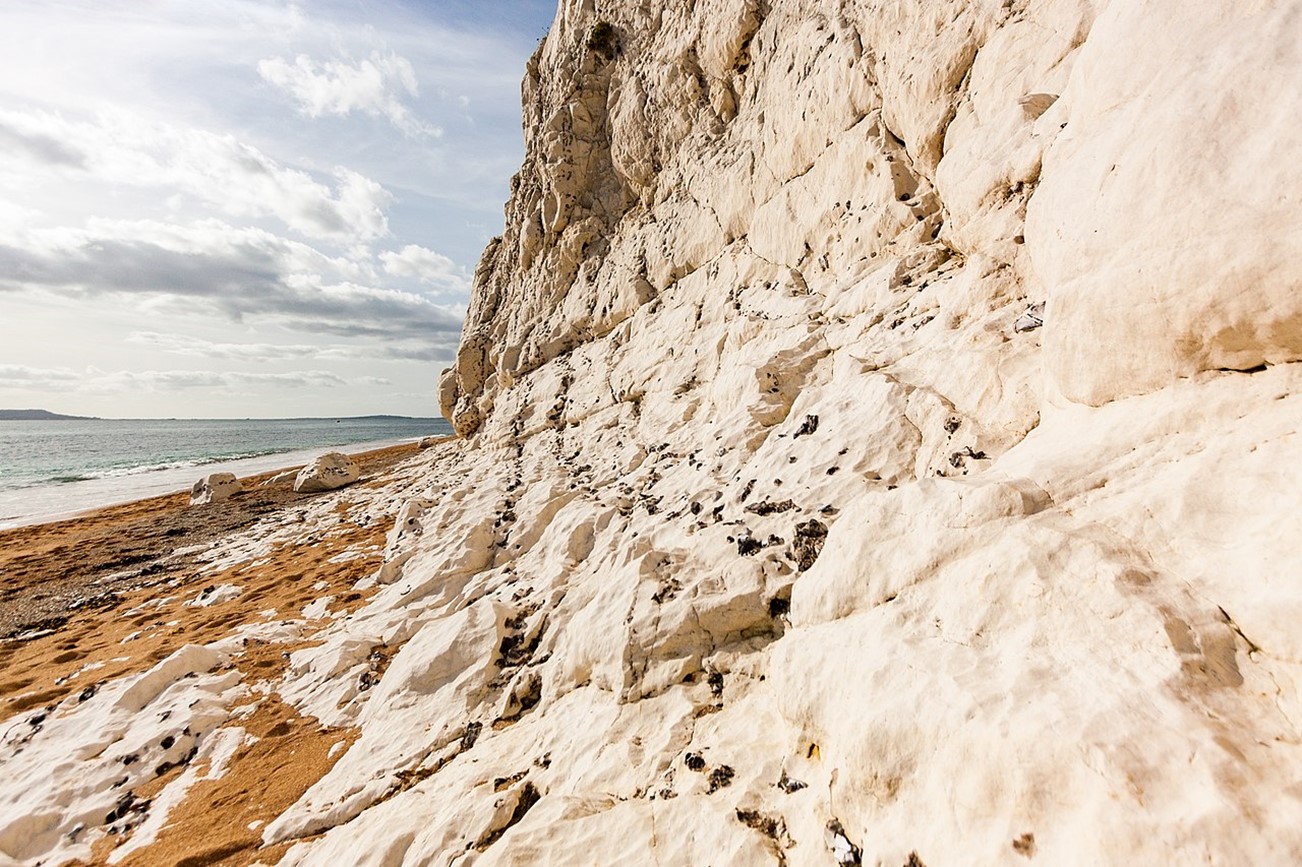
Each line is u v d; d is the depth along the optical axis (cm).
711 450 804
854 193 930
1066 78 571
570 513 884
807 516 527
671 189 1538
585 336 1741
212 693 739
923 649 290
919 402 543
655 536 670
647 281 1534
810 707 340
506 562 919
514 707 568
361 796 509
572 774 427
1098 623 240
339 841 456
